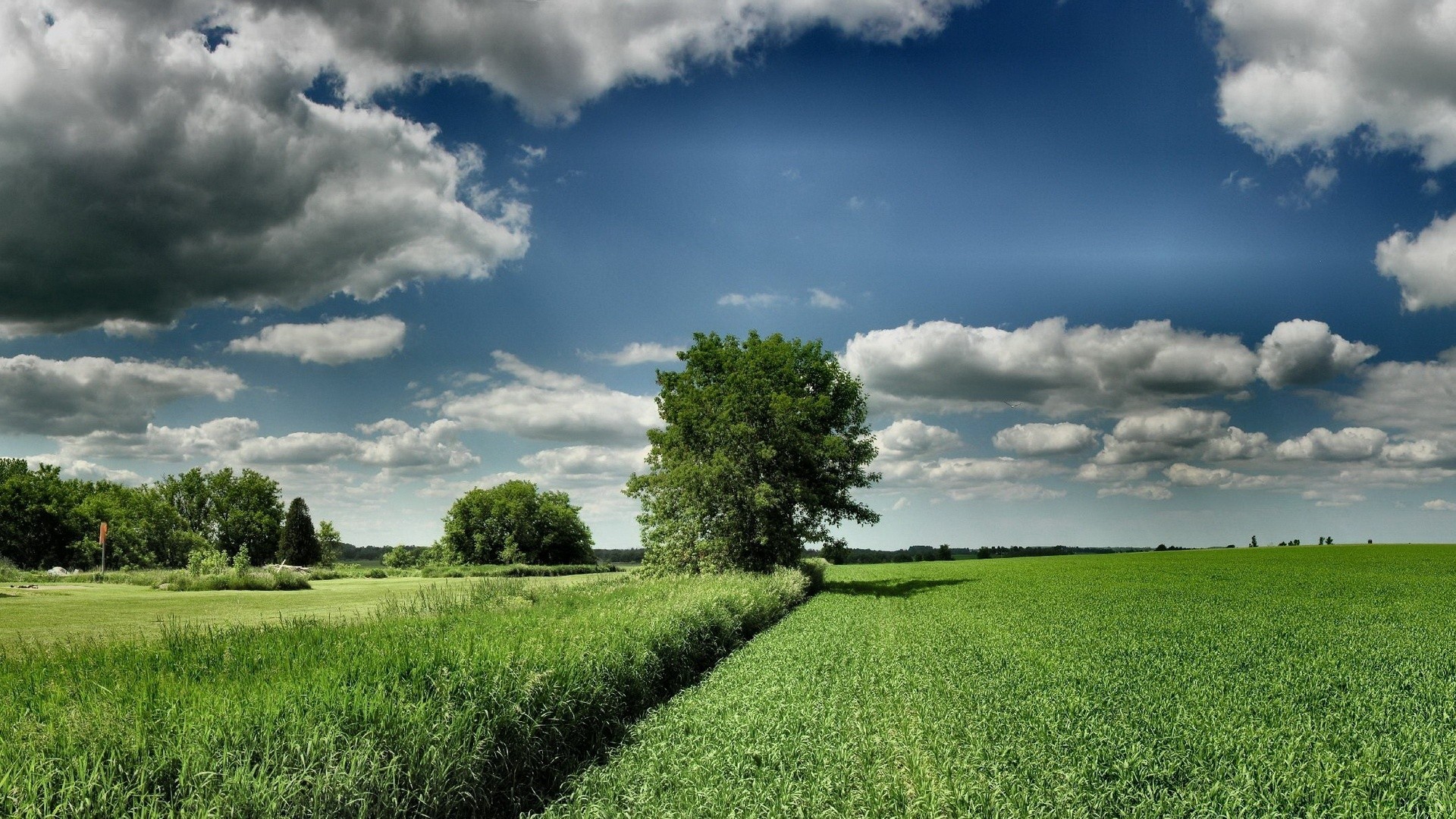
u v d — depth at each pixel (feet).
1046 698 36.14
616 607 49.93
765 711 32.09
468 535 347.56
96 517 259.19
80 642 42.73
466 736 22.54
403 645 28.66
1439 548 224.94
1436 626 69.00
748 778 23.73
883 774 23.94
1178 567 172.24
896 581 157.07
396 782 19.67
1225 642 58.54
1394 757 27.09
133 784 15.93
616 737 31.55
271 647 29.40
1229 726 30.94
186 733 17.53
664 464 134.31
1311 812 21.66
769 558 123.75
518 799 24.31
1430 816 21.67
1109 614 81.46
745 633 65.67
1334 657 50.31
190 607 75.87
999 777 24.00
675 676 42.98
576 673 30.32
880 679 42.19
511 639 31.76
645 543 130.93
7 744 16.48
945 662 47.91
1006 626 70.69
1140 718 32.53
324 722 19.30
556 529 360.07
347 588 118.83
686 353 145.89
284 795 16.90
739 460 123.54
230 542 298.97
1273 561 180.65
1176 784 24.45
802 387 140.97
